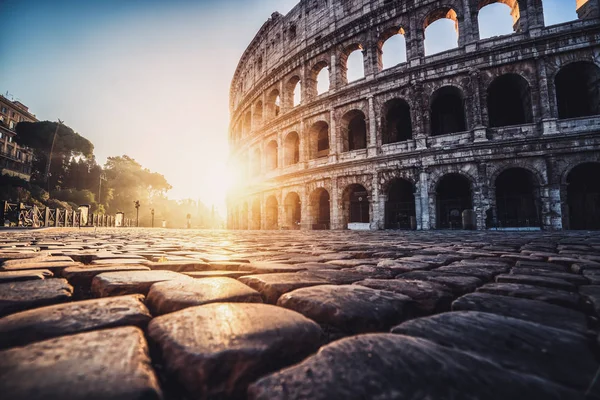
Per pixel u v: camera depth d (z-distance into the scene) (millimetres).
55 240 7945
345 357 963
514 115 22812
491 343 1119
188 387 856
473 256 4184
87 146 75250
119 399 673
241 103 41406
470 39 21391
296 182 28984
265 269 2926
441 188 24672
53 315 1289
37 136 67812
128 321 1264
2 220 23203
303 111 29266
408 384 809
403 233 14727
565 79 21078
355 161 24688
